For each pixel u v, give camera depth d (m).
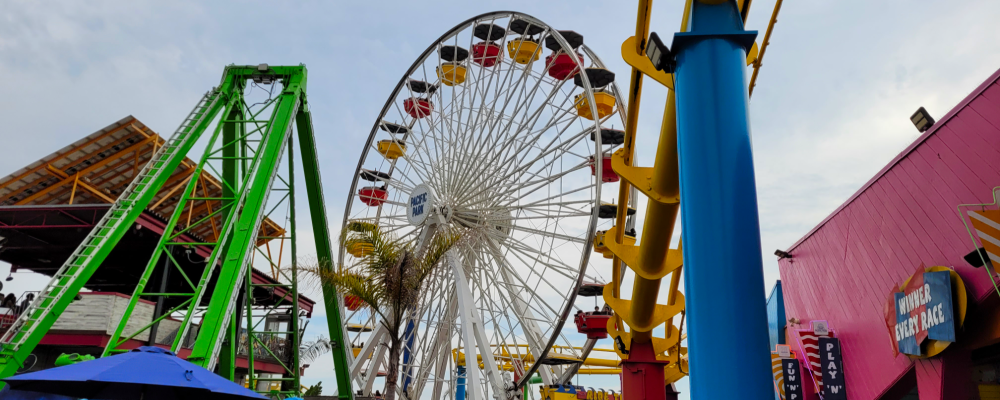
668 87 8.33
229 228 16.92
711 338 6.14
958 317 14.47
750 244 6.31
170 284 24.98
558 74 28.70
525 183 26.59
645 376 21.02
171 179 24.47
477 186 28.11
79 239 21.78
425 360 27.52
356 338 31.16
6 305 20.16
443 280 28.70
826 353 22.72
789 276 29.45
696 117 6.69
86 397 10.05
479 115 29.20
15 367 12.87
